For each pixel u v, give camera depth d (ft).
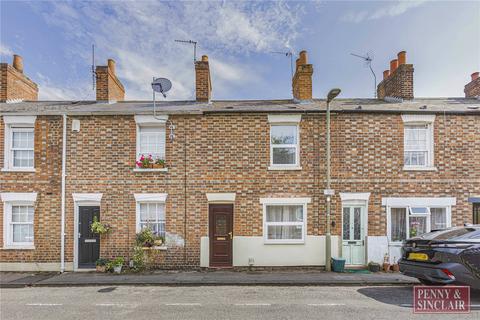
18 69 46.80
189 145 36.70
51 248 35.32
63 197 35.73
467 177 36.22
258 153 36.58
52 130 36.52
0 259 35.06
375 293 26.20
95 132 36.68
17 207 36.17
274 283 29.37
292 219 36.70
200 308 22.61
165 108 38.32
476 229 24.22
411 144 37.06
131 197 36.09
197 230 35.83
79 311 22.24
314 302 23.84
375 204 35.99
